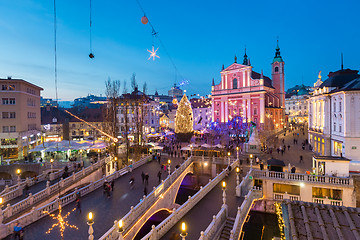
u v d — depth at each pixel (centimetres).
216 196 2011
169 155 3847
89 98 14800
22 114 4150
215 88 7488
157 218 2456
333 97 3259
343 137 2892
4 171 3328
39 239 1272
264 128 6134
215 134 6103
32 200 1812
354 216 776
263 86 6469
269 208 2375
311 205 855
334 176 2308
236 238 1420
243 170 2816
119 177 2538
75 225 1425
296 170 2738
